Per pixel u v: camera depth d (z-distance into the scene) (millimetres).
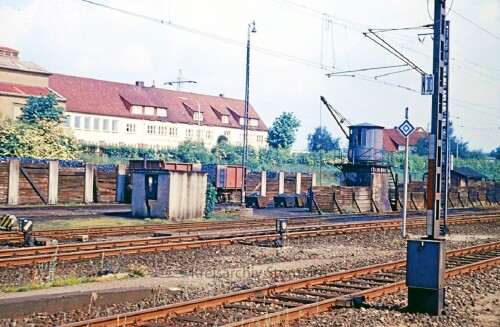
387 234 30891
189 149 80188
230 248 23016
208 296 13922
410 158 86812
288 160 86688
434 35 13648
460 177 71188
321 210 46094
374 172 50906
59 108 72375
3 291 13812
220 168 51156
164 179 34156
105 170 48250
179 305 12109
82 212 36844
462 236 32156
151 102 94875
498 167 106000
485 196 71188
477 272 19234
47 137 63312
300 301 13820
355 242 27016
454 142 119438
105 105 89250
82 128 85812
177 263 19031
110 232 26531
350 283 16547
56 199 43062
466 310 13656
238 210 39656
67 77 89562
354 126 51562
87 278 15562
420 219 41031
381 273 18438
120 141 89625
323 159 85250
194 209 35500
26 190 41719
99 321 10609
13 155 57656
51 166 42812
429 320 12516
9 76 76562
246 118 45094
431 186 13484
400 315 12844
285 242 25656
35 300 11750
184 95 102938
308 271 18344
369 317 12484
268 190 56156
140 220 33312
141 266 17734
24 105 73938
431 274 13023
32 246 21344
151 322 11352
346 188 48094
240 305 12992
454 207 63719
